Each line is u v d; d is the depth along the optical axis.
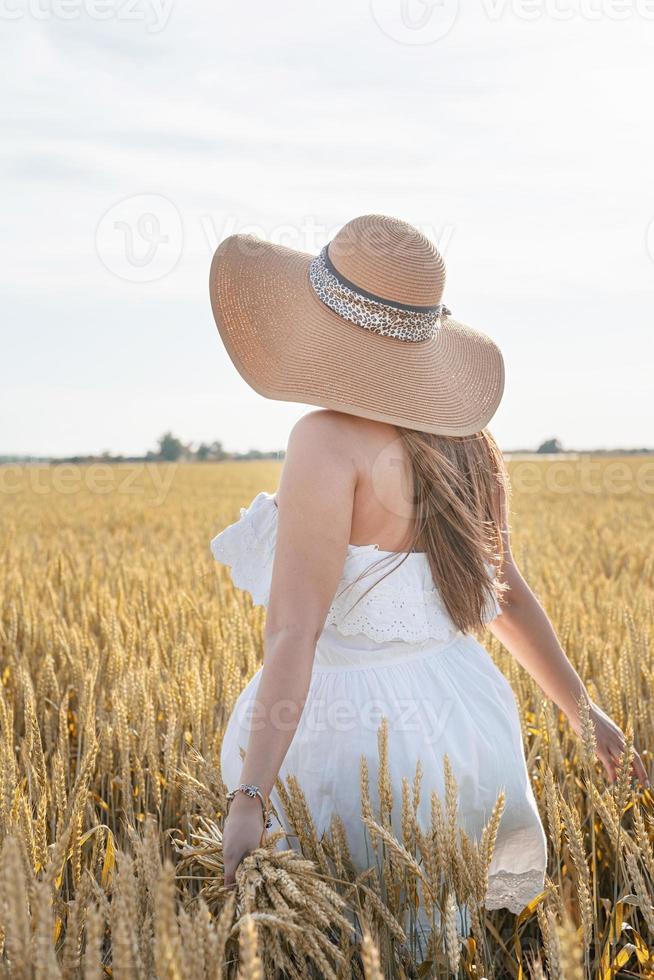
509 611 2.41
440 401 2.01
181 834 2.71
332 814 1.91
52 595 5.66
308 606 1.88
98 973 1.32
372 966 1.25
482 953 1.97
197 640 4.39
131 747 3.03
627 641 3.63
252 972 1.24
